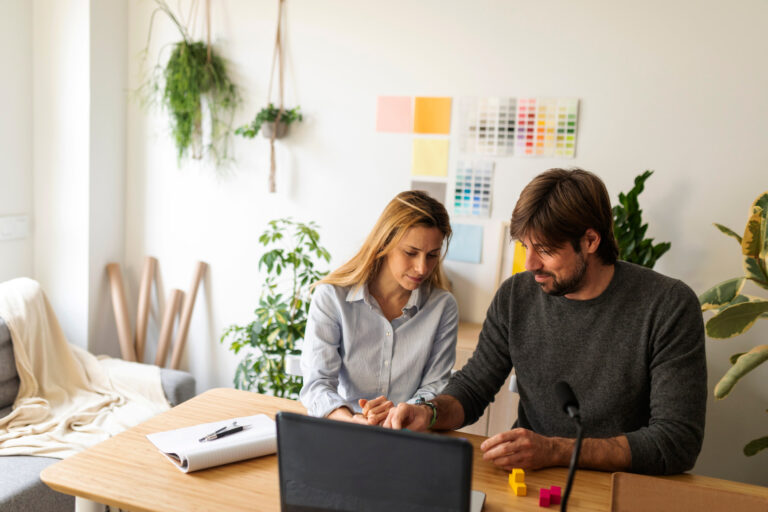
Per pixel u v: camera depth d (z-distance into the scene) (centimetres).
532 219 142
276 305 282
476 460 142
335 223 303
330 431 101
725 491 128
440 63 280
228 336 326
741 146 246
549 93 267
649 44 253
